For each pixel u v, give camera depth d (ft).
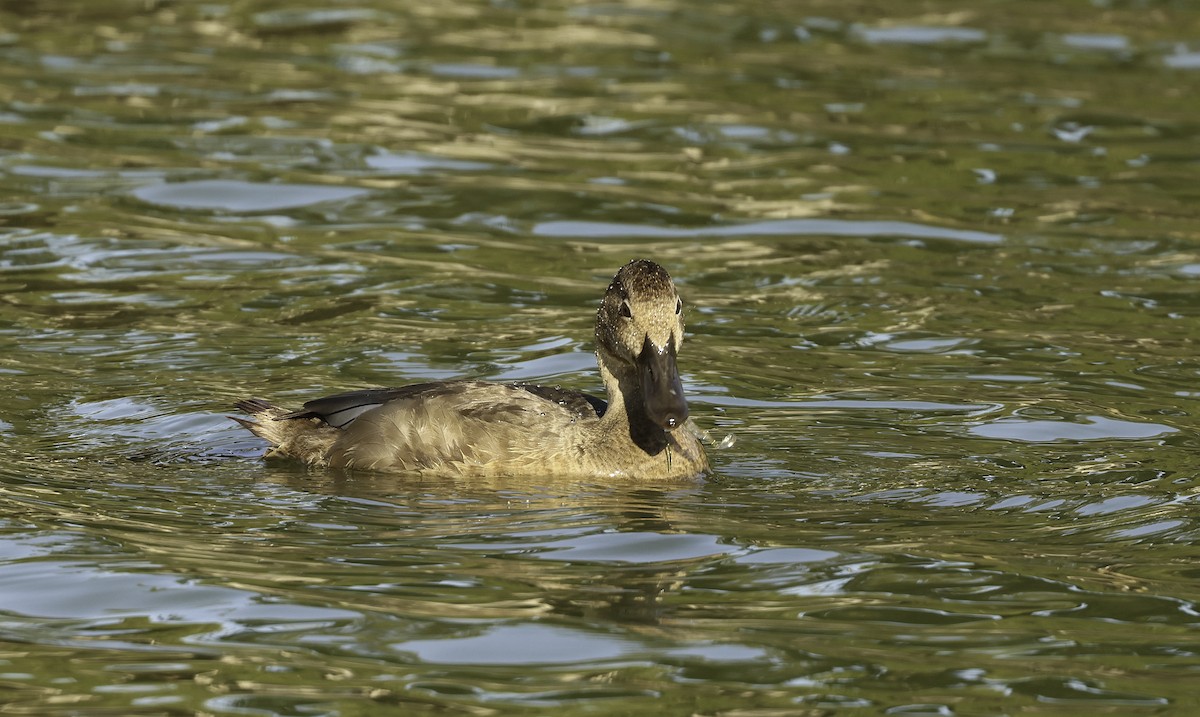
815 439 53.06
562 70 105.60
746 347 63.26
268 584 39.91
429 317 66.13
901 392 57.93
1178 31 118.42
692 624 37.68
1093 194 84.17
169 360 60.29
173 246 74.13
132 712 33.09
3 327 63.36
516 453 50.08
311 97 98.43
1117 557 42.04
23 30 112.68
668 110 97.66
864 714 33.12
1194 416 54.90
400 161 87.81
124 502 46.16
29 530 43.29
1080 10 124.88
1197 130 95.09
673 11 122.72
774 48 112.37
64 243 73.87
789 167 88.12
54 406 55.06
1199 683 34.58
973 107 99.30
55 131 90.53
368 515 45.75
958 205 82.38
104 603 38.60
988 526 44.62
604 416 50.57
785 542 43.29
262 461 51.21
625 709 33.30
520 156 89.30
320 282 70.13
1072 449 51.67
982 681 34.71
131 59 105.70
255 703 33.45
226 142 89.61
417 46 110.83
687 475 49.62
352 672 34.96
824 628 37.45
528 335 64.13
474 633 37.06
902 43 114.42
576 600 39.09
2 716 32.78
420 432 50.55
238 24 116.16
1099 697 33.94
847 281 71.56
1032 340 63.93
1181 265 73.67
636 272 49.16
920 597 39.34
